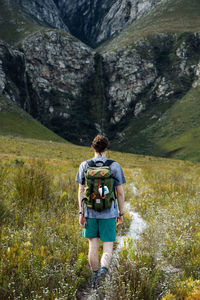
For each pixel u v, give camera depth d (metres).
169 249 4.26
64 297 2.72
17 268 3.14
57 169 16.34
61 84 182.00
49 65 178.75
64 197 6.70
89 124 177.00
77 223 4.93
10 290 2.71
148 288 3.04
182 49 192.00
